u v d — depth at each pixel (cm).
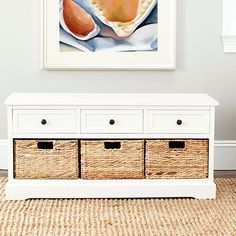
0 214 258
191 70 338
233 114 342
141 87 338
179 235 234
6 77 338
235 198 285
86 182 283
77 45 333
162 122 281
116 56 334
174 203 276
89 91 338
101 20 331
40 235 233
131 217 255
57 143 280
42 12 330
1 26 334
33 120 280
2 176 328
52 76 337
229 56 338
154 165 283
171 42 333
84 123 280
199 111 282
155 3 331
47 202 277
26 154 280
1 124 342
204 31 336
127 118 281
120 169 283
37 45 336
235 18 333
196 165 283
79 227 243
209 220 252
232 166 346
